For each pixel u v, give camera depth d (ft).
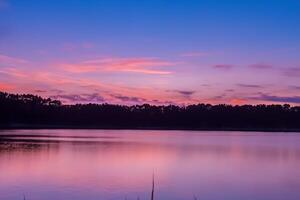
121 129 572.92
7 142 216.74
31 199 73.61
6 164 121.90
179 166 126.82
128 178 98.58
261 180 98.63
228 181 96.73
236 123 562.66
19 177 97.96
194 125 576.61
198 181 96.07
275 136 405.18
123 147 201.67
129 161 138.62
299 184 93.25
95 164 127.75
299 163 136.87
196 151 184.75
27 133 346.74
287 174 109.81
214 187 88.38
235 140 301.02
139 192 81.20
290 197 79.20
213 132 541.75
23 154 153.17
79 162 132.26
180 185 90.17
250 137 370.12
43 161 132.46
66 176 100.58
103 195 77.97
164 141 268.62
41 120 502.38
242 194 81.76
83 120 552.00
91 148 190.70
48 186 85.92
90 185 87.51
